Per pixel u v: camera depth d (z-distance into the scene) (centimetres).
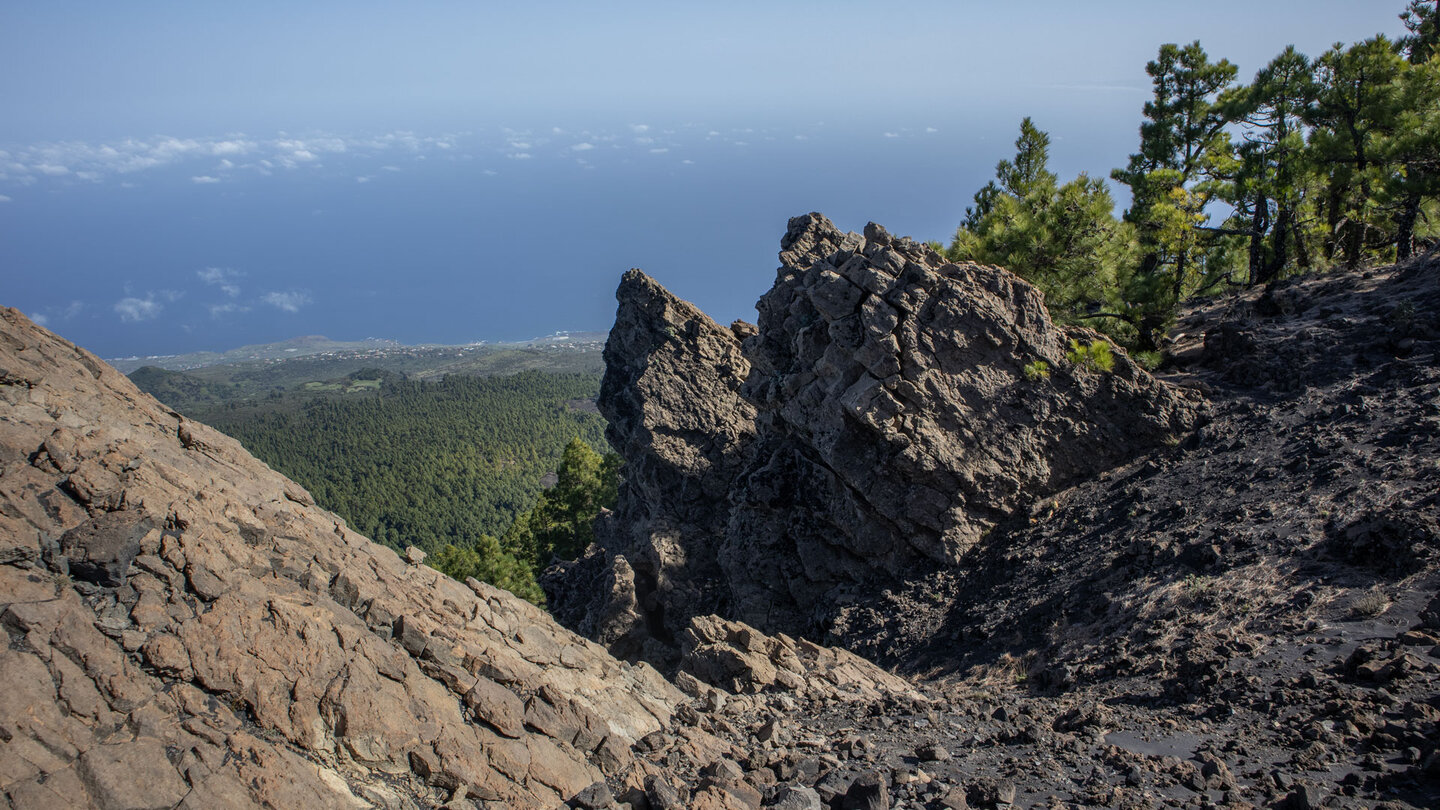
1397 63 4438
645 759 1218
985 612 2661
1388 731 1189
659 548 4166
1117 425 3047
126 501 1030
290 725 954
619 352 4875
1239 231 4731
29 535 941
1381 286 3434
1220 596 2000
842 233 4228
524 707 1181
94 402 1284
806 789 1135
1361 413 2541
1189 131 5200
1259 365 3133
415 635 1156
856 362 3156
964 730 1555
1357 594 1745
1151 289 3719
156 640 929
